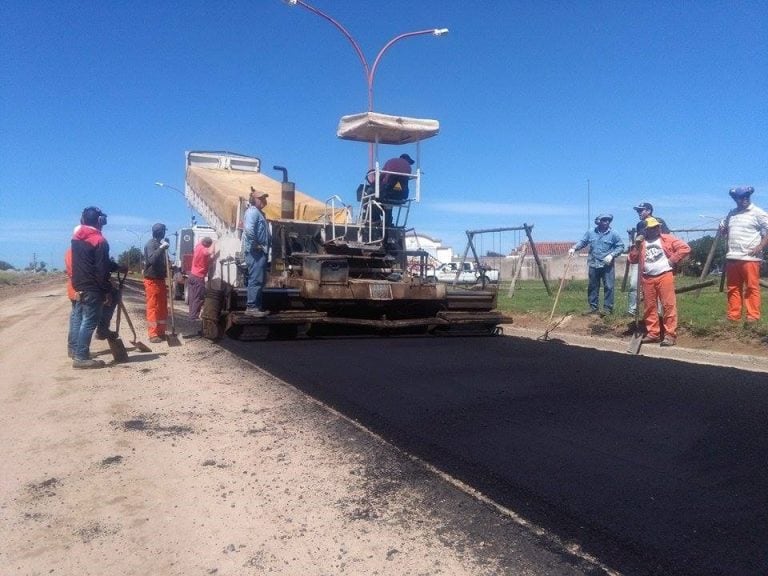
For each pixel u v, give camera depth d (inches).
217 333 406.6
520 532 148.4
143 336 452.4
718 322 382.6
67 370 332.5
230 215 462.6
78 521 161.3
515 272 689.0
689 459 183.2
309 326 410.0
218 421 237.0
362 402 249.4
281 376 297.6
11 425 237.5
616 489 165.9
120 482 184.1
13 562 143.0
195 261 522.3
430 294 404.5
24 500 173.2
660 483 168.2
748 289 364.8
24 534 155.1
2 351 416.2
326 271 386.0
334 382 281.0
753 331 350.3
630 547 138.6
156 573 138.4
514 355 339.3
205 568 139.8
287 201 439.8
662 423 215.0
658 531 144.3
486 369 302.0
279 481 182.5
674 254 361.7
